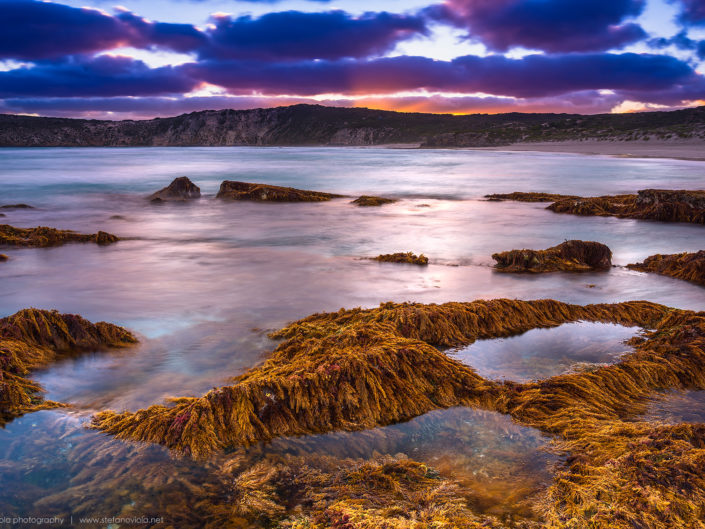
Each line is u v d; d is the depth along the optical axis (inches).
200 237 633.6
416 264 476.4
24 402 201.8
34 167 2196.1
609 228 699.4
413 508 142.8
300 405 193.6
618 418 198.1
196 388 220.5
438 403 208.4
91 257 509.0
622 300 361.4
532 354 261.7
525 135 5905.5
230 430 181.5
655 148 3816.4
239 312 329.7
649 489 137.6
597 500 138.3
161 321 311.6
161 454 170.6
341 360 213.5
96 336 270.8
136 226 724.0
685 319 289.7
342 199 1059.9
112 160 2984.7
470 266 473.7
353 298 362.6
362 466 164.1
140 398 211.5
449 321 285.3
